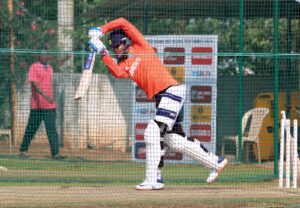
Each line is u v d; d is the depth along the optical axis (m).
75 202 27.34
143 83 30.81
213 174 32.06
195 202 27.59
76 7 57.62
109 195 29.34
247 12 48.09
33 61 51.88
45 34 55.56
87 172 37.97
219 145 47.78
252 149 44.91
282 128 33.62
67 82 49.72
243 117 45.41
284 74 46.84
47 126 43.50
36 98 43.59
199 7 47.97
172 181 34.28
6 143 49.47
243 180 35.34
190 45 42.56
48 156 43.56
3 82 51.56
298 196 29.89
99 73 53.38
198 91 42.69
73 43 54.72
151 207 26.48
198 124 42.75
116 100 48.88
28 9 57.12
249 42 57.72
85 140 48.59
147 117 42.84
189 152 31.61
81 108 48.78
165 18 52.50
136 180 34.62
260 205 27.31
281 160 33.44
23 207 26.08
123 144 48.44
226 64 56.88
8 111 51.91
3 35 54.31
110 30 31.20
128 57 30.91
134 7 48.19
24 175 36.12
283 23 56.09
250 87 50.00
